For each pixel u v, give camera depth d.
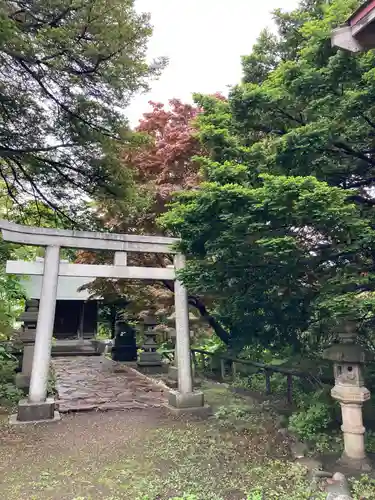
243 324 5.88
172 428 5.54
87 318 17.69
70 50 6.75
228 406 6.49
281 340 5.84
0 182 10.56
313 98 4.35
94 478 3.87
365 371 5.39
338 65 3.86
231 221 3.93
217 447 4.69
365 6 2.77
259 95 4.38
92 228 9.40
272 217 3.87
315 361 6.35
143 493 3.51
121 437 5.17
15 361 9.62
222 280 4.90
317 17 5.65
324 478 3.72
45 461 4.35
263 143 4.95
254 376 8.58
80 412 6.52
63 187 8.91
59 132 7.86
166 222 4.54
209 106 5.35
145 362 11.55
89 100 7.49
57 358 13.97
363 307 3.31
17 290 10.64
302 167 4.43
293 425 4.98
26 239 6.35
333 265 4.43
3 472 4.05
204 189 4.91
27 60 6.53
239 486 3.64
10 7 6.48
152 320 11.72
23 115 7.54
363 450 4.05
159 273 7.14
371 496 3.31
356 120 4.25
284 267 4.17
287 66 4.34
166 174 9.02
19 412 5.89
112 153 8.16
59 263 6.56
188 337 6.97
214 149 4.85
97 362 12.80
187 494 3.39
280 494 3.46
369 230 3.67
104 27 6.77
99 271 6.82
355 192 3.76
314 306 4.02
